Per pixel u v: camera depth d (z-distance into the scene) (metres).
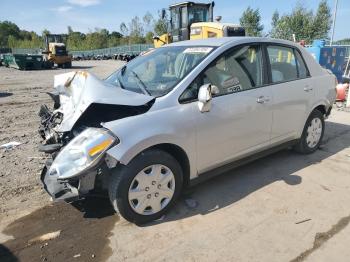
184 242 3.10
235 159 4.01
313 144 5.20
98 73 20.98
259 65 4.21
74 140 3.14
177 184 3.49
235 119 3.82
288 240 3.11
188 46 4.18
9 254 2.96
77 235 3.22
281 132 4.51
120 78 4.29
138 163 3.15
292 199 3.84
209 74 3.69
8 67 31.80
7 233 3.25
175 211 3.60
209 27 13.18
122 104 3.15
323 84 5.06
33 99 10.99
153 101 3.34
